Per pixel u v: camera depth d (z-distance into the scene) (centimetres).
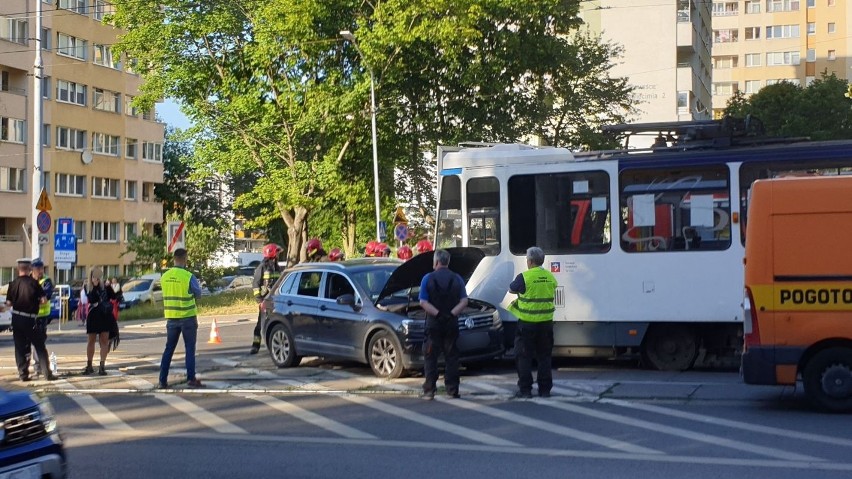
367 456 912
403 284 1478
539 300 1223
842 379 1058
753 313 1079
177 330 1437
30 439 676
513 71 4141
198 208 8181
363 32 3641
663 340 1462
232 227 8194
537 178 1527
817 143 1391
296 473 852
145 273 5062
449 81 4038
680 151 1459
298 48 3756
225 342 2328
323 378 1488
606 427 1020
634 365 1553
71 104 5991
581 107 4403
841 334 1046
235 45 3916
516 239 1539
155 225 7038
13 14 5431
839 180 1052
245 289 5503
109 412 1235
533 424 1051
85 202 6159
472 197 1578
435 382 1248
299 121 3769
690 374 1417
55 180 5869
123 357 1944
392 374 1446
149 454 954
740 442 922
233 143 4016
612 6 6047
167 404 1289
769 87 6016
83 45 6103
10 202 5459
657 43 5991
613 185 1472
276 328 1650
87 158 6122
